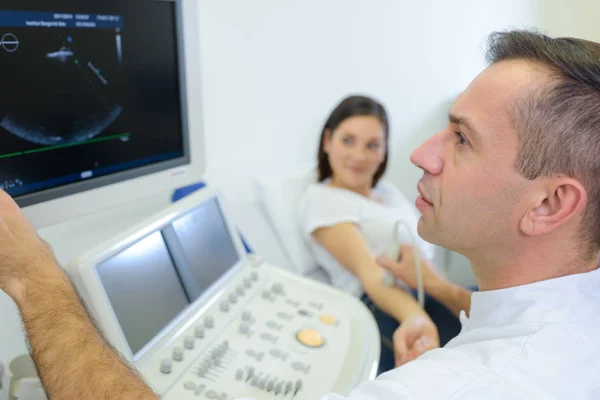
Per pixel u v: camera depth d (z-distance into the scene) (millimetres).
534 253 657
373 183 1742
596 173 590
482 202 644
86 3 845
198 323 883
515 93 609
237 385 788
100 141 929
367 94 1885
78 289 733
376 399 566
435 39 1984
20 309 627
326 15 1677
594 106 582
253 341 879
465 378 564
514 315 668
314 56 1693
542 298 655
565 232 633
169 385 765
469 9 2014
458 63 2086
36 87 812
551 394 565
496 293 688
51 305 625
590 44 630
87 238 1243
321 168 1668
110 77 918
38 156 839
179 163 1094
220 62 1472
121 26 912
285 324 932
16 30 764
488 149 626
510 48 653
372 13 1789
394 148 2047
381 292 1354
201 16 1390
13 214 692
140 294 816
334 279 1590
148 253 854
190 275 917
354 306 1013
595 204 609
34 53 796
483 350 616
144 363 779
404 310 1278
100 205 946
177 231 919
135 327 791
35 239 694
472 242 680
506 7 2100
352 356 884
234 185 1613
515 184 619
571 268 658
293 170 1746
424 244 1664
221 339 873
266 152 1668
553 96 588
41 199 847
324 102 1771
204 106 1471
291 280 1062
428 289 1381
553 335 613
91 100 895
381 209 1603
